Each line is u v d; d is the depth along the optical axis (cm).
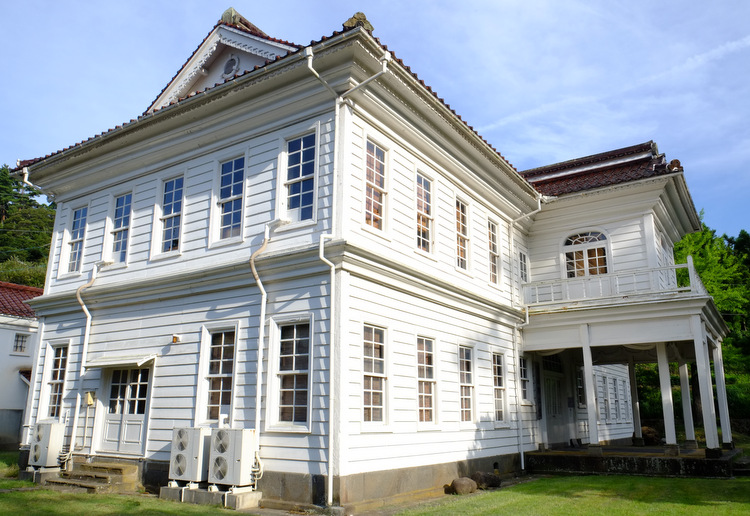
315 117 1055
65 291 1392
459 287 1266
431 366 1176
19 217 5138
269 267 1023
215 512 833
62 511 801
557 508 892
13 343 2153
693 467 1268
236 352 1034
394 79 1056
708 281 2886
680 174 1574
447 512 862
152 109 1403
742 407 2994
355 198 1009
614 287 1511
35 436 1220
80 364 1298
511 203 1638
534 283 1645
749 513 828
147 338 1191
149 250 1253
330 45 961
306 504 875
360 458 915
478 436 1291
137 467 1107
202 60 1332
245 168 1134
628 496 1006
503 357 1479
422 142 1222
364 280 998
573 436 1894
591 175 1880
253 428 971
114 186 1382
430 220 1252
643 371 3397
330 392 902
